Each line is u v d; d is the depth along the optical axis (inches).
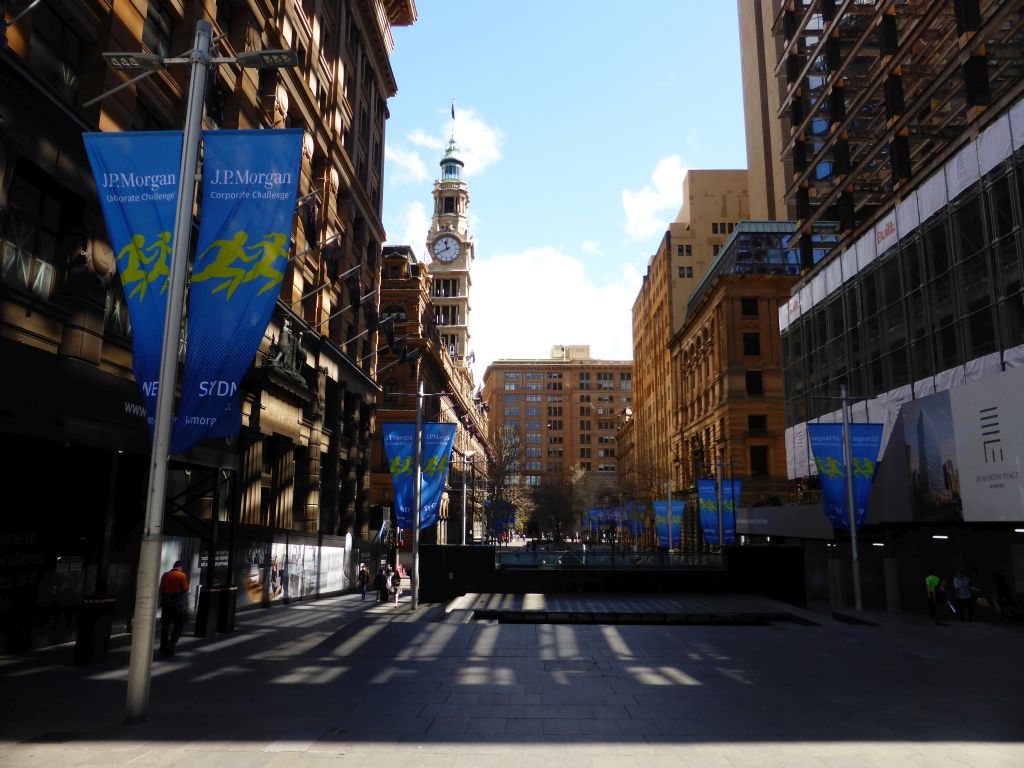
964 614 1003.9
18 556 628.7
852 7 1612.9
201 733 376.2
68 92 759.7
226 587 809.5
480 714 426.3
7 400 512.7
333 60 1672.0
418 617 998.4
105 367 799.1
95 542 719.1
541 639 786.8
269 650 679.1
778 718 422.3
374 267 2103.8
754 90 3698.3
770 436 2630.4
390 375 2834.6
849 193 1718.8
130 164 444.1
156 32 946.1
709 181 4138.8
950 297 1216.2
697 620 1110.4
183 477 949.2
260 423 1184.2
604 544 4052.7
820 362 1819.6
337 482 1663.4
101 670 543.2
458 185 5506.9
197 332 441.4
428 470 1203.2
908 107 1380.4
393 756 339.3
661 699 474.3
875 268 1502.2
